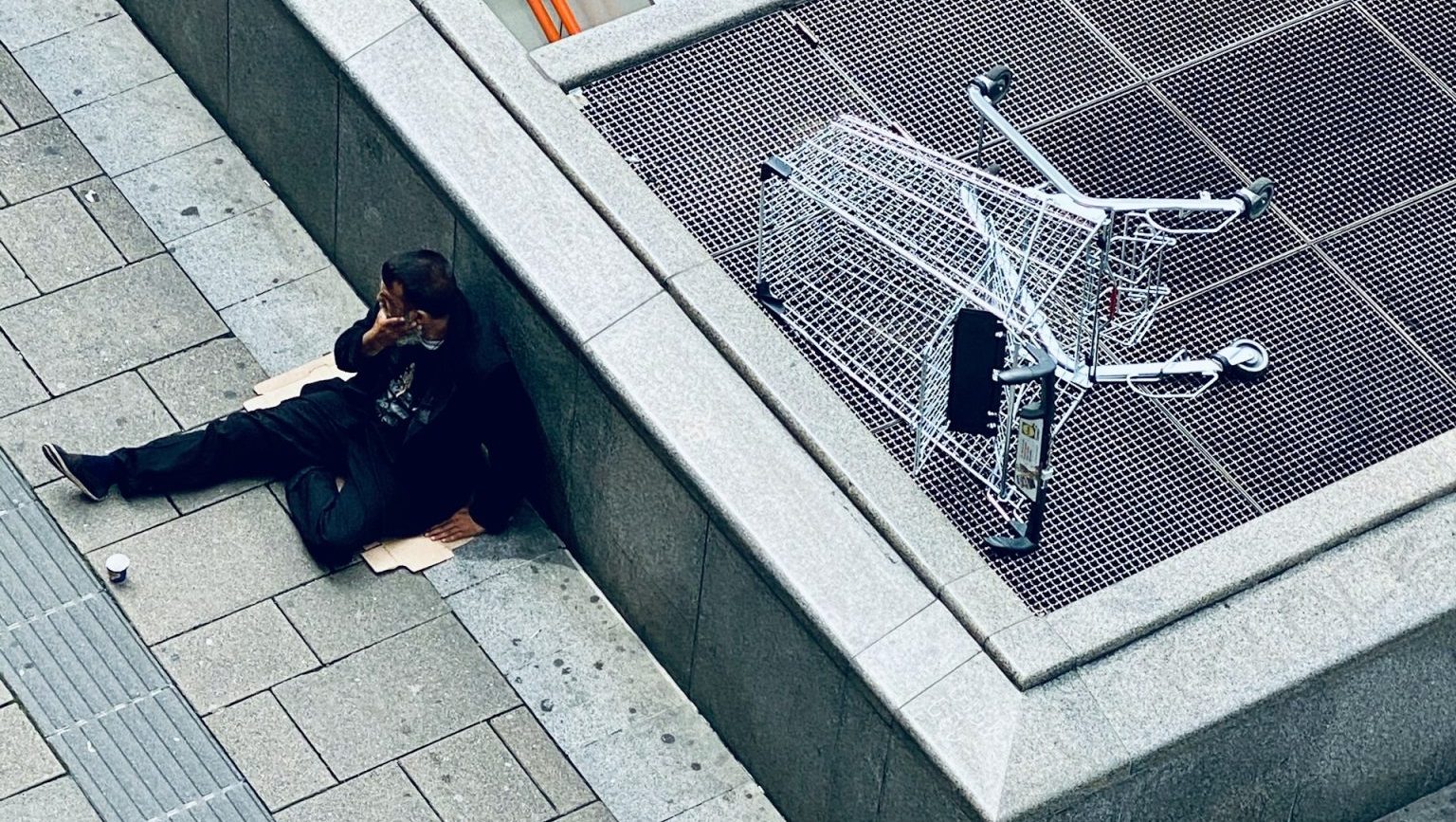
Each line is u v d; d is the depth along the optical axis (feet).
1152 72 37.17
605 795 33.24
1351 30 37.78
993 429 30.19
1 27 40.52
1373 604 31.37
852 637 30.71
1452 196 35.96
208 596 34.42
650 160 35.55
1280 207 35.70
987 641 30.60
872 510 31.68
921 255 33.78
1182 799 31.35
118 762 32.65
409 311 33.53
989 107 32.65
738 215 35.12
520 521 35.86
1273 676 30.71
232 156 39.47
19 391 36.24
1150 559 32.01
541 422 34.88
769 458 32.19
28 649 33.55
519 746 33.50
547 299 33.45
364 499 34.73
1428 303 34.83
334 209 37.73
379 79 35.60
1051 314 33.86
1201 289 34.78
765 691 32.60
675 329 33.30
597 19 42.06
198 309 37.55
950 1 37.70
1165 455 33.06
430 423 34.30
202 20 38.78
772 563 31.27
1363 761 32.83
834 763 31.86
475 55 35.83
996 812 29.45
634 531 33.83
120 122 39.58
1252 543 31.68
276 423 35.19
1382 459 33.22
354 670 33.94
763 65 36.73
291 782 32.78
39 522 34.83
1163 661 30.76
